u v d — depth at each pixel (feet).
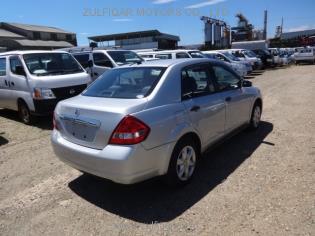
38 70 25.80
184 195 12.69
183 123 12.77
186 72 14.17
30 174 15.72
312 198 11.75
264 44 95.86
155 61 15.16
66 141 13.00
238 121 17.76
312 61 101.35
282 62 96.94
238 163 15.56
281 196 12.03
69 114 12.77
